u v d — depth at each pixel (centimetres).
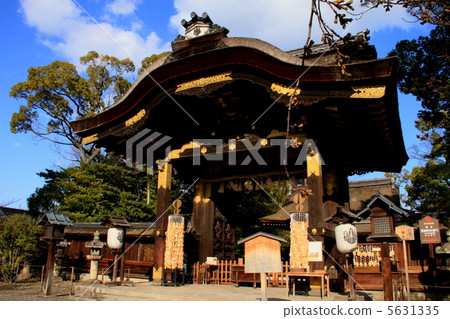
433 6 774
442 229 1209
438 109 1380
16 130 3050
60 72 3011
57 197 2636
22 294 1201
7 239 1758
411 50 1387
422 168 2628
